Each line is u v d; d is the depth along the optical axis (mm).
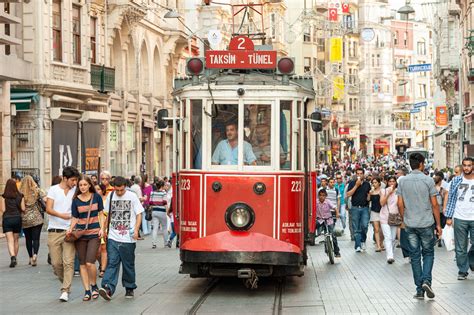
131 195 15266
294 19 90688
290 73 16031
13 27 32500
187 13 61969
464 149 46688
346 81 112375
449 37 62812
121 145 44125
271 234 15477
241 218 15383
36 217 20656
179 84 16594
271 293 15961
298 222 15727
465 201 17000
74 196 15164
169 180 34312
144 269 20156
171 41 53125
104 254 18250
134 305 14547
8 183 20656
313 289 16438
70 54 35969
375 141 128375
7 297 15562
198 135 15758
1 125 30188
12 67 29359
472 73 45562
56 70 34594
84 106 38062
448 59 62219
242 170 15547
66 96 35344
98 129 39250
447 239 20156
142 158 48812
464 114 53625
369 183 24828
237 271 15539
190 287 16844
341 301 14781
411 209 14680
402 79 134000
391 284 16953
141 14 44375
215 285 17219
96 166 38969
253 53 16141
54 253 15922
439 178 23109
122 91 44250
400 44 135625
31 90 33250
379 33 127375
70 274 15133
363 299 14961
